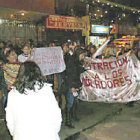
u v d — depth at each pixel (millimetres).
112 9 17203
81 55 4754
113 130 4461
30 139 1984
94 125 4727
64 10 13656
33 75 2049
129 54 5793
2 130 4508
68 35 13273
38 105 2027
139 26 20625
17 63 4633
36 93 2043
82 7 14719
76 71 4637
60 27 10820
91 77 5703
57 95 5219
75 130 4480
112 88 5691
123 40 11508
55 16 10477
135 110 5754
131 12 19016
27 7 8008
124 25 18828
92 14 15734
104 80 5688
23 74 2051
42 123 2025
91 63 5719
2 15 8844
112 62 5711
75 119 4973
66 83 4660
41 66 4734
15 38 10164
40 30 11227
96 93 5703
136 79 5703
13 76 4590
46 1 8727
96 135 4238
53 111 2068
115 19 17875
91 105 6195
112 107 6016
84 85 5711
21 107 2010
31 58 4629
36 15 9234
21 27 10344
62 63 4992
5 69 4578
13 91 2080
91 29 14984
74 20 11625
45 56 4789
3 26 9664
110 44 9875
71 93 4668
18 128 2008
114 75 5695
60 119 2125
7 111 2070
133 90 5699
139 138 4094
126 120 5012
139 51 6387
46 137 2029
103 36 15961
